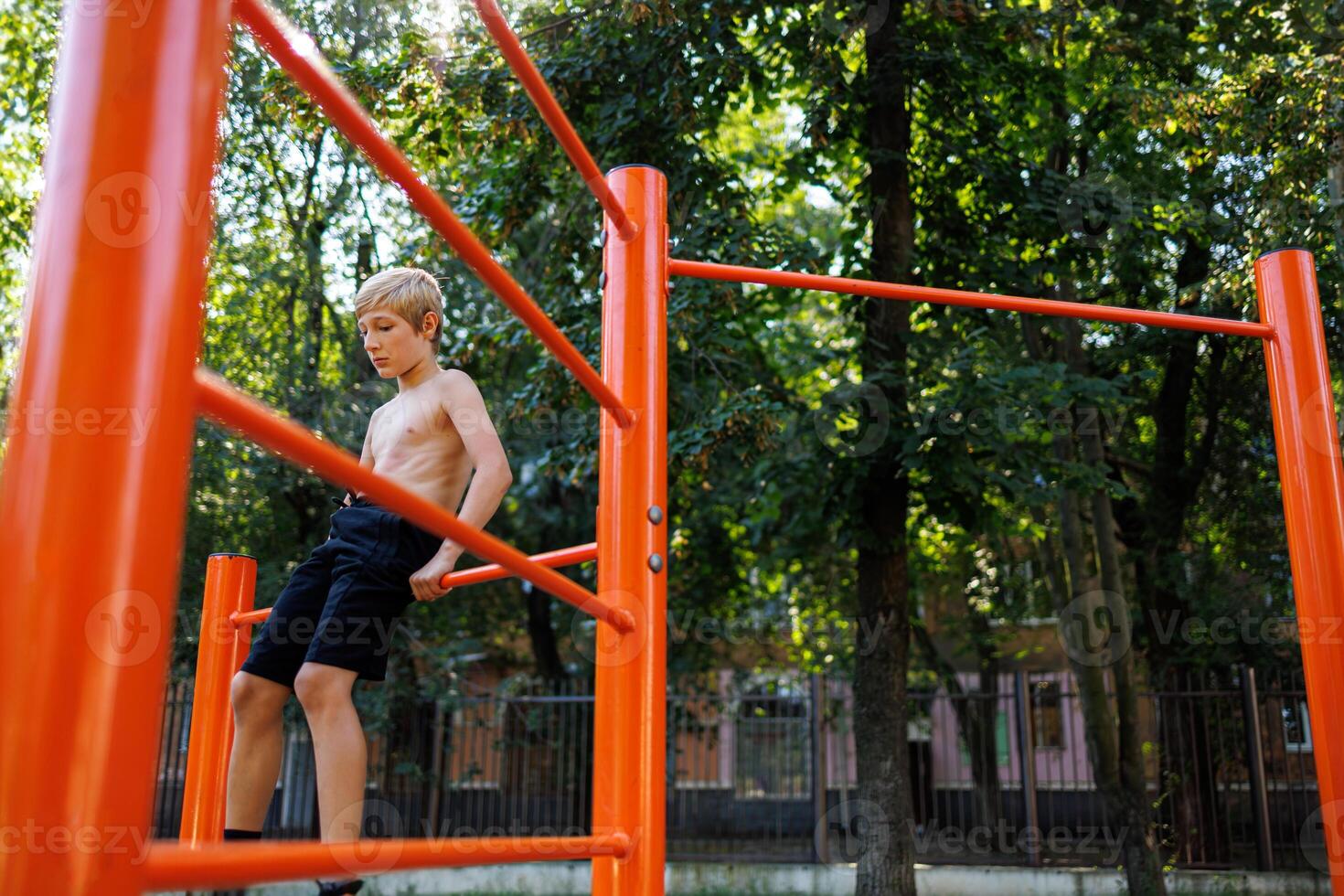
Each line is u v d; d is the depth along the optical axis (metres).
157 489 0.63
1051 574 10.12
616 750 1.93
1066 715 14.62
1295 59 7.40
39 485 0.60
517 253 10.46
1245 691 9.77
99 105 0.66
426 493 2.14
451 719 11.55
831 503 7.76
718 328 7.67
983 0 7.86
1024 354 9.23
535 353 10.88
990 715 12.47
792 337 11.12
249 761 2.05
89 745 0.58
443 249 8.17
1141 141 8.34
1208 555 10.38
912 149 8.59
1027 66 8.16
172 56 0.68
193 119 0.68
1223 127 7.43
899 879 7.54
